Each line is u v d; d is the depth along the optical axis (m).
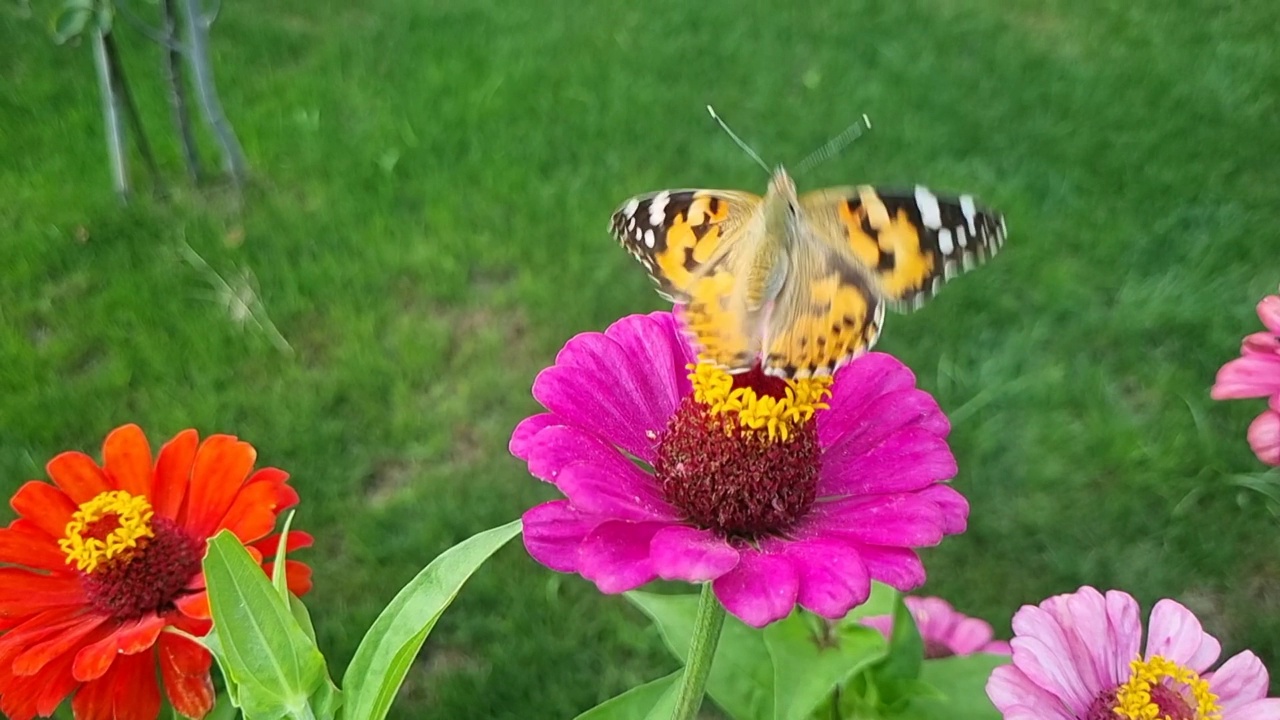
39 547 0.13
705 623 0.10
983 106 0.39
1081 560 0.24
